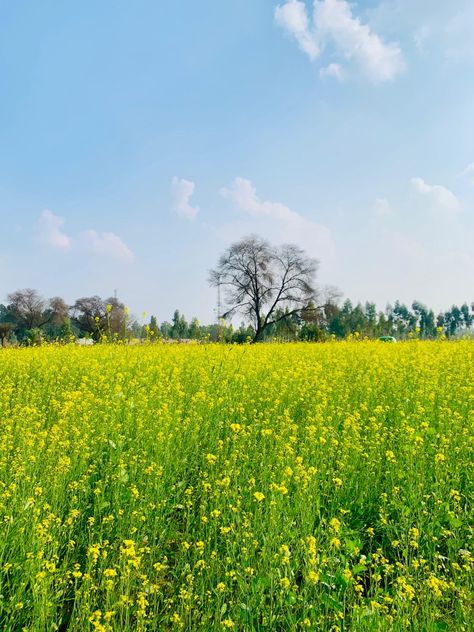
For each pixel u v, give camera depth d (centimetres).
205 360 1406
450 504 596
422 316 10794
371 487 634
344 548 508
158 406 920
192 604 421
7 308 7900
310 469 580
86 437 713
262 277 5597
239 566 456
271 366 1352
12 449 683
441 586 417
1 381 1182
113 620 383
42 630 380
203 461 704
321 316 5581
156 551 510
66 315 7856
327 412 904
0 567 429
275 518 505
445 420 845
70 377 1165
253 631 385
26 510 506
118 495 577
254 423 827
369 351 1728
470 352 1553
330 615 411
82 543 514
